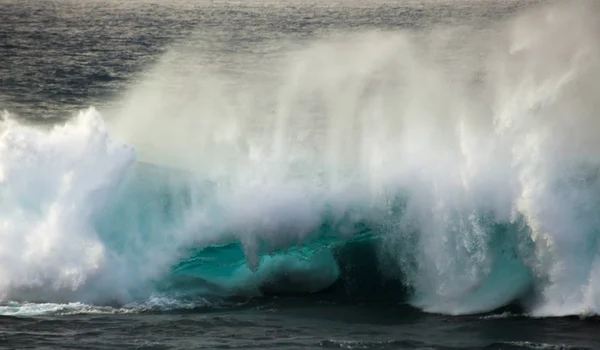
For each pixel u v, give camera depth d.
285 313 69.88
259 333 64.44
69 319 67.12
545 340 62.69
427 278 74.00
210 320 67.56
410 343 62.25
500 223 72.56
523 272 71.50
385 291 74.50
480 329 65.56
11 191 76.25
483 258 72.38
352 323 67.31
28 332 63.66
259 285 75.50
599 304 68.31
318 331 65.12
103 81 172.50
